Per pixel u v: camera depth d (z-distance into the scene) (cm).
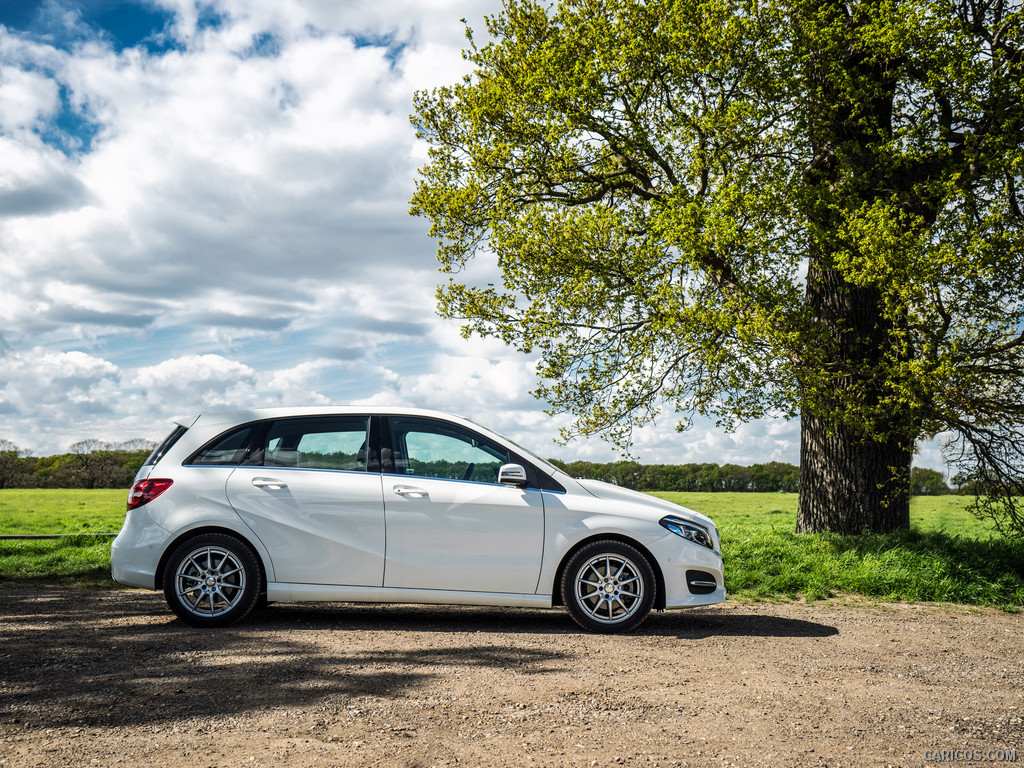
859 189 1074
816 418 1201
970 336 1050
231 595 602
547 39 1270
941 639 613
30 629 581
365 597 600
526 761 298
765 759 305
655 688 416
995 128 1019
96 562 1027
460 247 1397
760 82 1066
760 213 1038
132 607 707
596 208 1140
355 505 607
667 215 1073
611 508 618
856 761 305
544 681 427
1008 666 513
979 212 987
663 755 308
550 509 612
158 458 627
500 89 1275
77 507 3278
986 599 835
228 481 612
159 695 387
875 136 1123
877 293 1159
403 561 601
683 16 1074
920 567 912
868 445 1163
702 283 1126
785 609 758
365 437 634
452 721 349
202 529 606
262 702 375
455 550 603
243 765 290
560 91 1160
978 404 977
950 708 389
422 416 645
